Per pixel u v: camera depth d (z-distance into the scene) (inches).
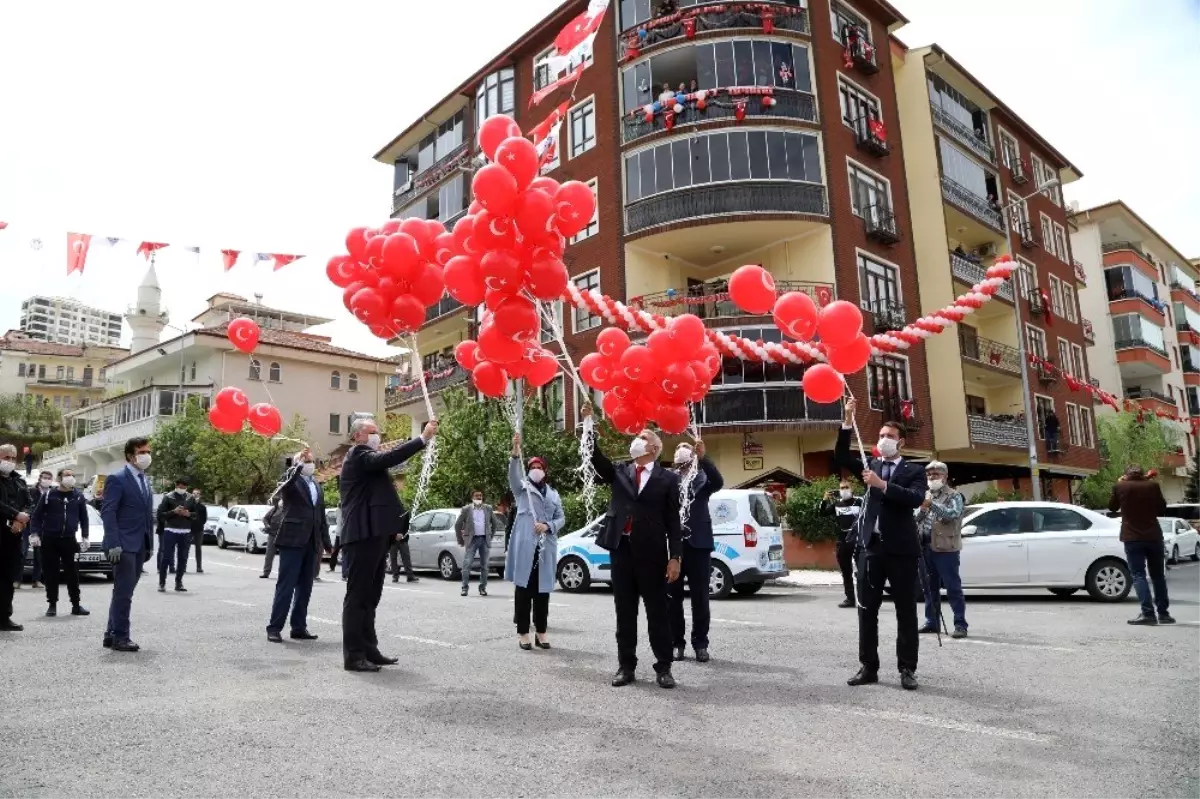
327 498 1162.6
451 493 892.0
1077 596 508.7
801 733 183.8
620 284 944.9
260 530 1010.1
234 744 172.2
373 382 1823.3
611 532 244.4
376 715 197.2
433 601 470.0
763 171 904.3
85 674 243.9
